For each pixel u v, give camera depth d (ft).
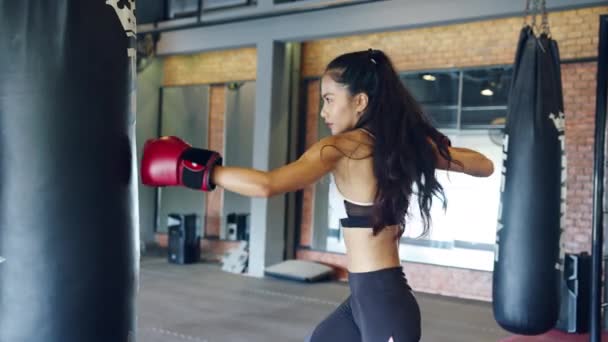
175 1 27.48
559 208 11.57
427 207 5.87
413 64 22.80
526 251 11.33
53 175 4.75
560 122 11.71
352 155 5.57
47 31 4.76
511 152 11.66
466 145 21.66
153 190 30.22
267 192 4.91
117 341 5.08
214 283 22.80
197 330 16.07
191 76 29.19
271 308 19.04
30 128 4.73
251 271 24.82
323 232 24.95
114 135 4.98
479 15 19.81
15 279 4.78
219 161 5.05
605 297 17.69
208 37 26.55
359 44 24.08
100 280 4.91
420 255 22.48
